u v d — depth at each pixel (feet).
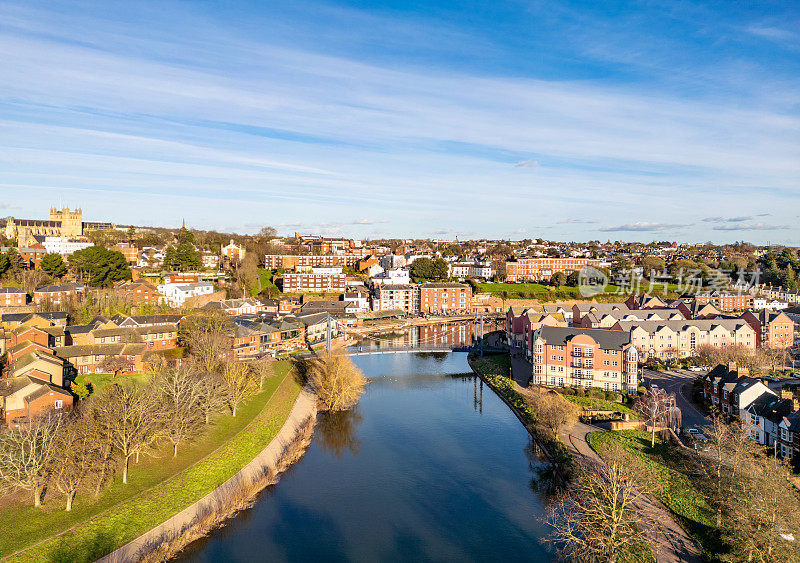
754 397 342.23
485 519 256.73
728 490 237.25
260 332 537.24
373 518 256.73
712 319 578.66
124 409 266.98
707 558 212.02
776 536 188.24
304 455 332.39
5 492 225.76
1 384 314.76
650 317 625.82
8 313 480.64
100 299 573.33
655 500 254.88
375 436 364.79
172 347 483.10
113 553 209.87
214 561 219.00
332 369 424.87
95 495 239.71
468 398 456.04
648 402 369.71
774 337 554.05
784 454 294.87
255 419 351.25
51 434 244.42
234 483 278.46
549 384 454.40
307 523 251.39
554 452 316.40
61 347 402.11
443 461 323.16
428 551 230.07
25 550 198.08
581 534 237.66
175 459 284.82
